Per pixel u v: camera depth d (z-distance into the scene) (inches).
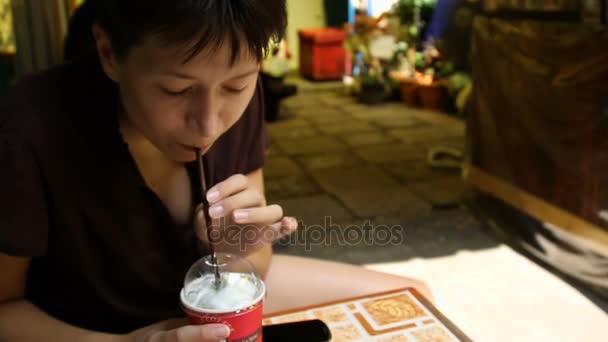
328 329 38.5
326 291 48.5
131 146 39.7
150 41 27.0
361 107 234.2
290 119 216.4
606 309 83.2
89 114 36.8
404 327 40.7
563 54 90.0
